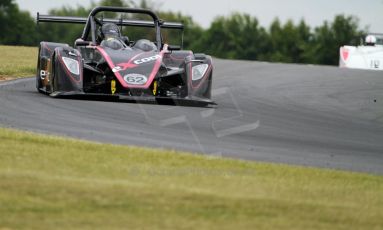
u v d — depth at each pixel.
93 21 51.69
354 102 55.53
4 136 30.53
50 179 23.42
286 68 84.50
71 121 37.78
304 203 23.38
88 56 49.03
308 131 41.09
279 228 20.92
